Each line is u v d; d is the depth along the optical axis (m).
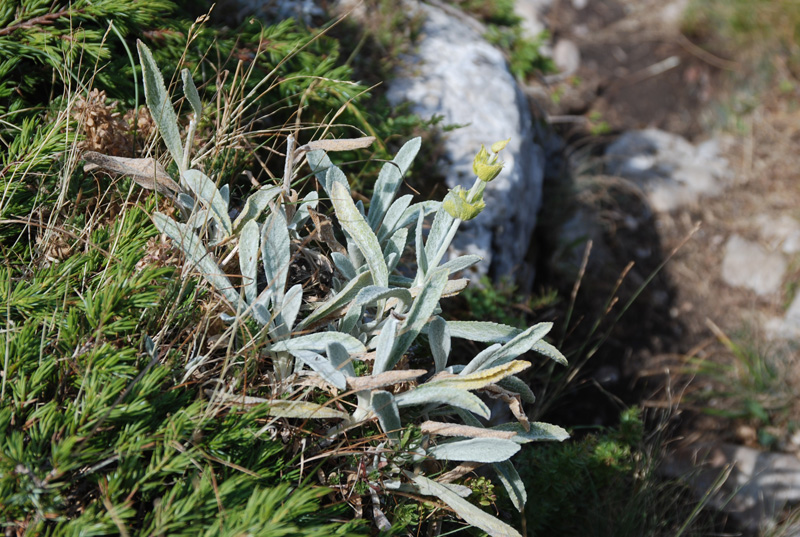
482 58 1.30
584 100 1.77
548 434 0.82
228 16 1.08
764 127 1.82
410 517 0.79
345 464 0.80
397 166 0.86
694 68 1.92
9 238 0.82
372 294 0.78
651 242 1.54
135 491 0.70
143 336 0.76
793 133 1.81
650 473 1.03
